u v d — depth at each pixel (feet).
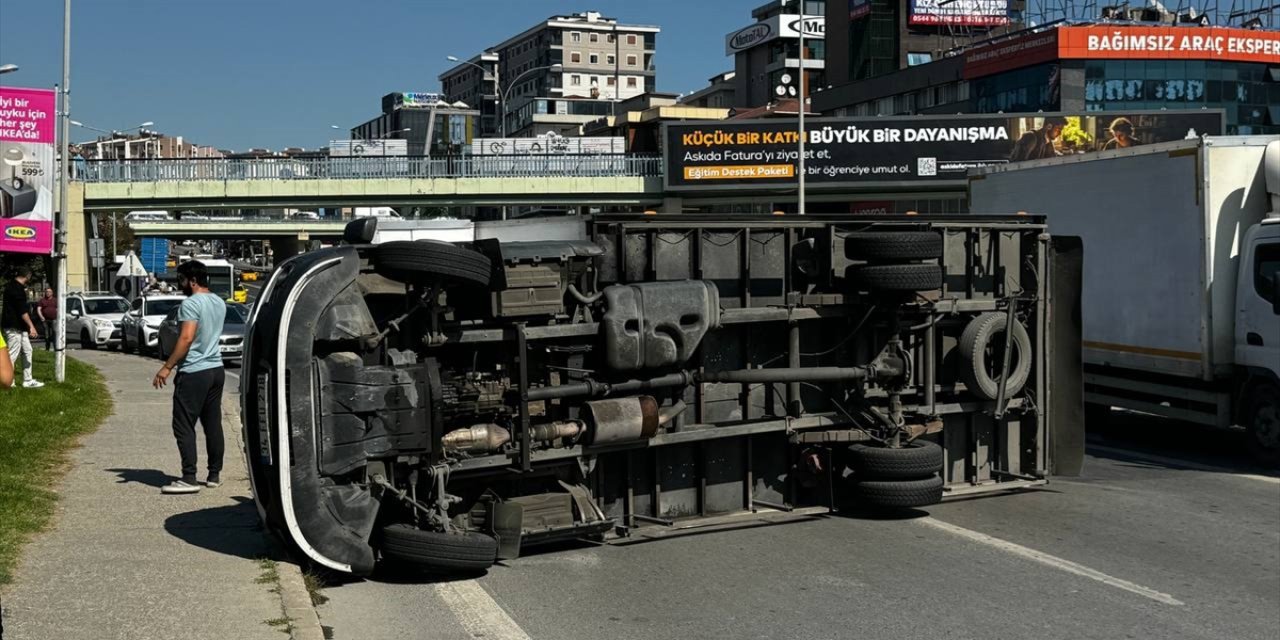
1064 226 51.88
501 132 222.89
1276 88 206.08
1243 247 42.50
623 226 28.48
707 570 26.20
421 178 172.76
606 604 23.44
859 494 31.09
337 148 265.95
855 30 304.91
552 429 26.50
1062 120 173.06
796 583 25.16
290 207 172.24
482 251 25.88
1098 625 22.47
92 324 124.57
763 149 175.11
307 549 23.47
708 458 30.30
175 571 23.22
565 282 26.86
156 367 86.58
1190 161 43.73
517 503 26.07
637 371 28.14
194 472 31.76
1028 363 34.45
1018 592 24.71
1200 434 50.88
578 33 580.71
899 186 174.91
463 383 25.75
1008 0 294.25
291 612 20.79
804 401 31.60
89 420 48.21
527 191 175.32
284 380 23.35
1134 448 46.60
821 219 31.32
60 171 70.64
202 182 169.07
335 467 23.75
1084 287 50.52
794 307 30.35
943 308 32.40
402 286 25.16
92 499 30.68
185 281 32.07
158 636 18.94
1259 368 41.34
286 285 24.00
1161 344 45.70
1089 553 28.22
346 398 23.90
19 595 20.97
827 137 174.60
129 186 167.43
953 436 34.22
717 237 29.89
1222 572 26.63
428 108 480.23
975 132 173.78
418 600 23.65
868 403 31.78
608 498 28.89
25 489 30.66
